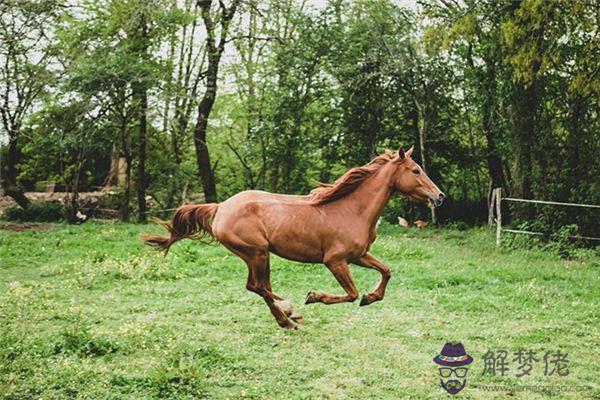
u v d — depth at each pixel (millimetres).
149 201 28812
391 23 24266
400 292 11859
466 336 9102
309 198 9055
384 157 9156
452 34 21969
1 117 24750
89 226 21562
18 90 24469
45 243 16953
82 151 25016
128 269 12906
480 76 22641
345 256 8797
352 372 7531
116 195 27812
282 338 8859
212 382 7133
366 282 12734
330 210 8906
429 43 22859
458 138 26266
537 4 18844
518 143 20703
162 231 20391
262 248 8875
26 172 28406
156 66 24219
